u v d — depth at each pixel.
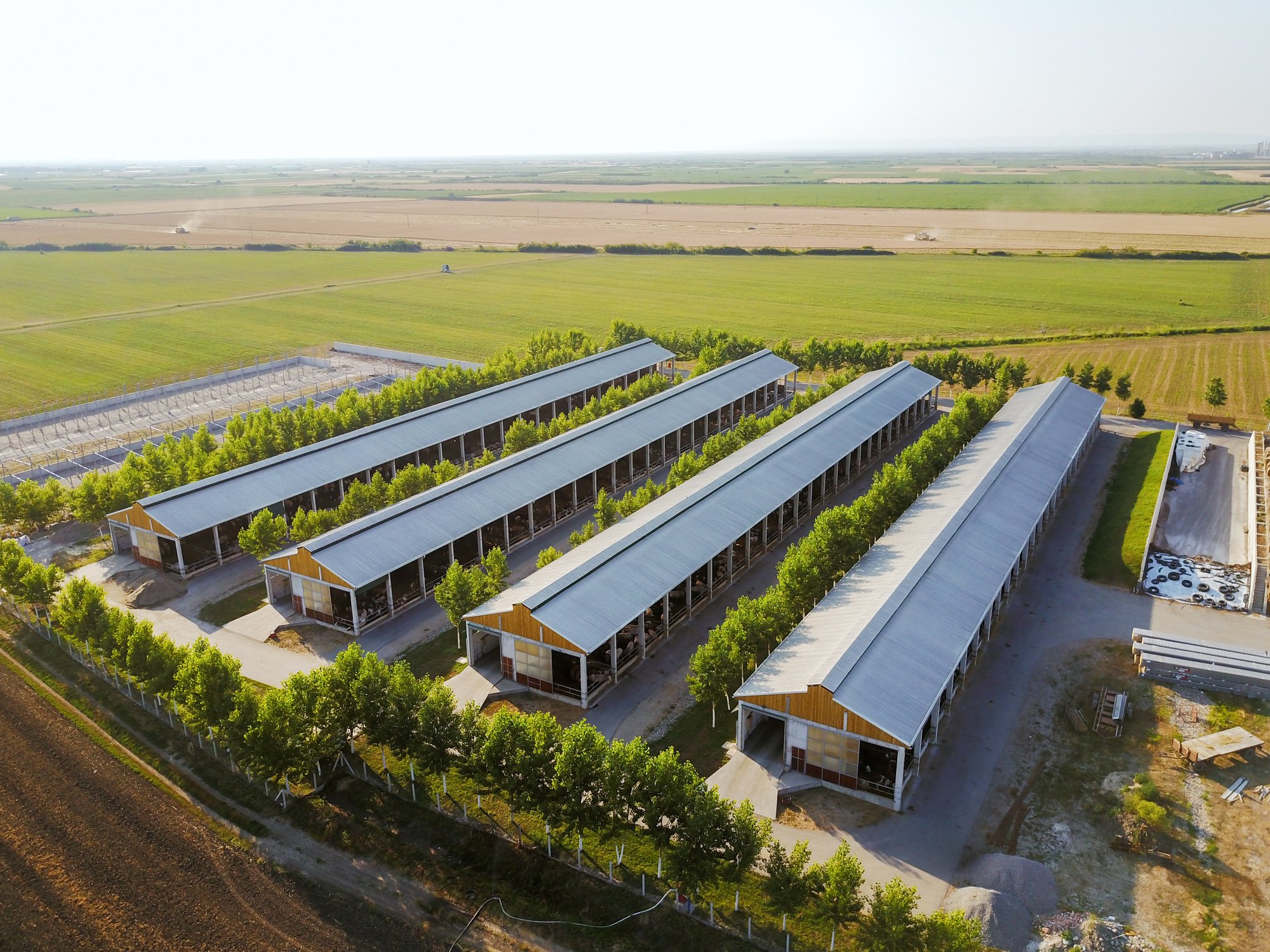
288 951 36.75
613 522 72.62
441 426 94.44
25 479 91.25
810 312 167.88
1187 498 81.06
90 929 37.72
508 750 42.12
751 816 37.53
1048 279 190.62
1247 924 37.31
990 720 51.59
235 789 46.56
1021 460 79.12
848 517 64.88
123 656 51.66
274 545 69.62
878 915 33.84
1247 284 177.25
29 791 46.31
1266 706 51.62
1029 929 37.22
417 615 65.25
